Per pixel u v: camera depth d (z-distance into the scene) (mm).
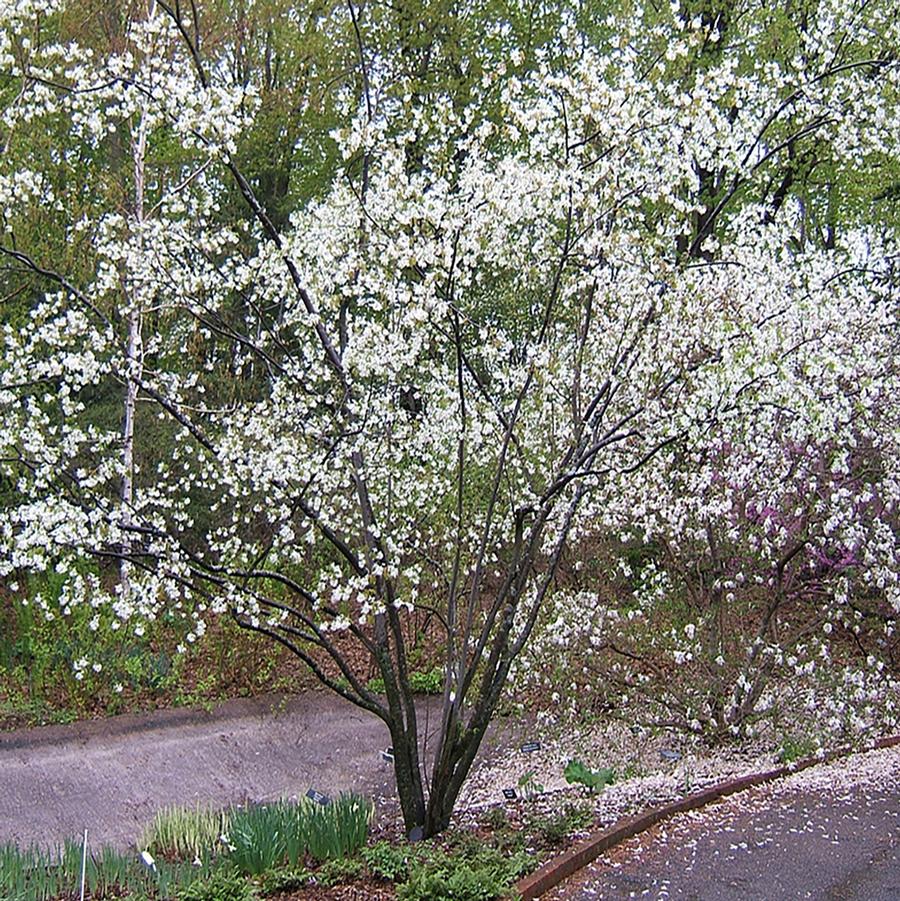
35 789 8477
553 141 6195
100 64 9984
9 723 9758
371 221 6297
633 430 6188
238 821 5805
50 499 5926
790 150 11727
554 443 7738
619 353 6785
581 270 6613
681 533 9031
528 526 8500
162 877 5320
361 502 6660
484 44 14625
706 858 5492
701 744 8461
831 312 7168
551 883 5113
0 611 11109
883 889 4992
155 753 9414
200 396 10164
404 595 9133
